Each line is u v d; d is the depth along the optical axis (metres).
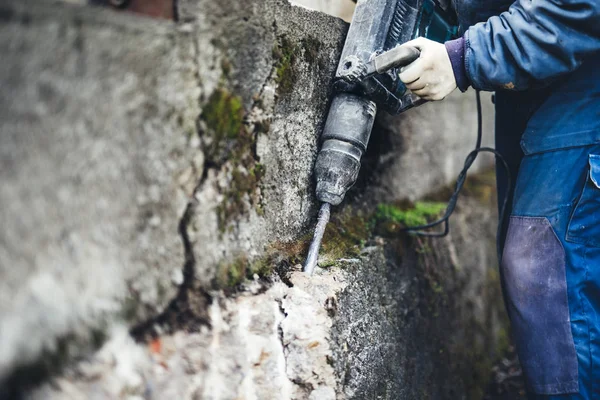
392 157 1.63
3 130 0.62
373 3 1.14
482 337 1.93
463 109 2.07
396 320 1.36
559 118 1.18
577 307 1.17
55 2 0.66
